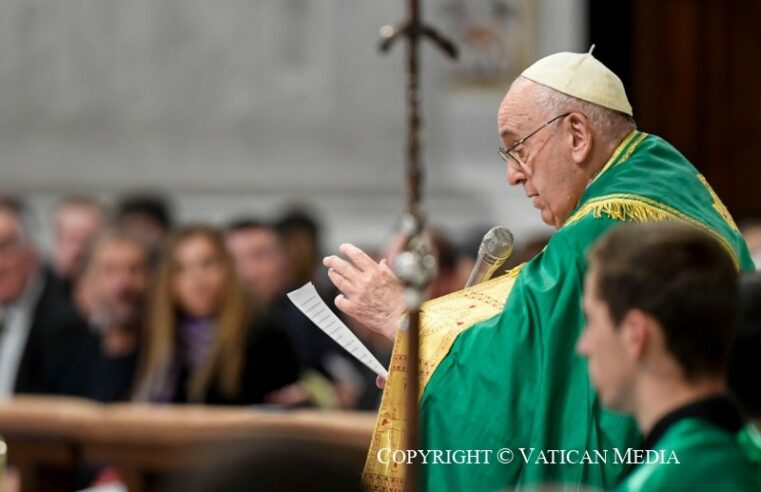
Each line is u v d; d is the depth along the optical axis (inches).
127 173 1216.8
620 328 354.9
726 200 1446.9
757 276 399.2
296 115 1225.4
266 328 795.4
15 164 1211.2
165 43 1225.4
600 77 502.3
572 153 495.8
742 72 1434.5
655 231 359.6
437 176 1211.9
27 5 1216.8
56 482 686.5
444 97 1222.9
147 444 669.9
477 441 465.4
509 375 466.0
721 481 341.4
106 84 1220.5
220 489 262.4
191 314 792.3
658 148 502.9
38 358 893.2
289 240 1031.0
